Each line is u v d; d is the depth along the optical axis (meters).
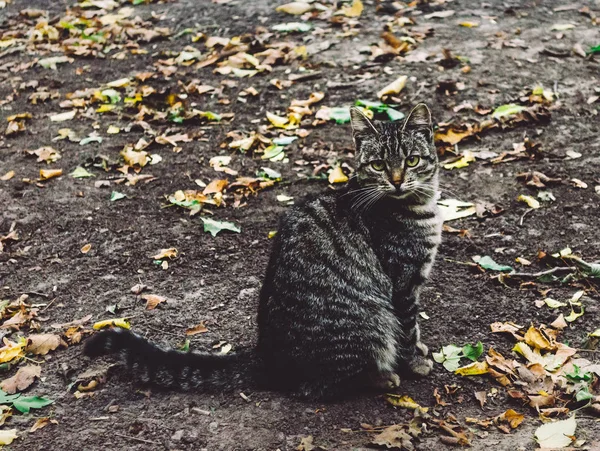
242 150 2.44
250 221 2.22
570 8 3.01
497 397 1.82
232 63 2.77
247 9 3.24
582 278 2.02
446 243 2.13
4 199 2.31
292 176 2.35
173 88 2.71
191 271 2.10
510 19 2.95
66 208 2.28
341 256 1.83
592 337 1.90
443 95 2.55
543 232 2.14
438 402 1.81
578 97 2.51
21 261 2.14
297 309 1.80
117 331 1.82
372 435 1.76
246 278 2.07
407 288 1.86
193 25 3.16
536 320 1.95
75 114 2.63
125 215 2.25
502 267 2.05
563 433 1.73
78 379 1.86
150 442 1.75
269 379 1.83
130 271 2.10
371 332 1.82
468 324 1.95
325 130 2.49
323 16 3.10
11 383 1.85
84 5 3.49
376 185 1.87
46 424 1.79
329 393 1.82
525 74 2.61
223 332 1.95
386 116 2.48
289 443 1.75
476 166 2.33
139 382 1.85
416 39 2.81
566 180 2.26
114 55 2.98
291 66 2.75
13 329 1.98
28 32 3.25
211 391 1.83
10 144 2.51
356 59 2.74
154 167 2.40
